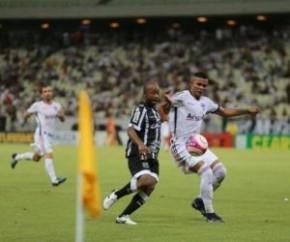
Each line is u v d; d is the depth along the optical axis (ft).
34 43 494.59
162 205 117.80
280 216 105.60
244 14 431.02
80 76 454.81
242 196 135.44
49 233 86.07
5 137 389.19
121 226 92.63
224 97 405.39
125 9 450.71
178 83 429.38
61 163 228.43
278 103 397.39
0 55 488.85
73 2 458.91
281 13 424.05
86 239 82.07
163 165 226.58
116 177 179.52
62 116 150.92
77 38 489.67
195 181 168.76
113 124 373.20
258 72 424.87
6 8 463.42
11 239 81.61
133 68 452.35
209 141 363.76
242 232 88.58
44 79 459.73
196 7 438.81
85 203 47.55
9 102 415.85
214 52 450.30
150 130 92.58
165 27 485.56
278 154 300.61
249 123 358.64
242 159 264.11
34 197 127.24
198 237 84.23
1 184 153.99
